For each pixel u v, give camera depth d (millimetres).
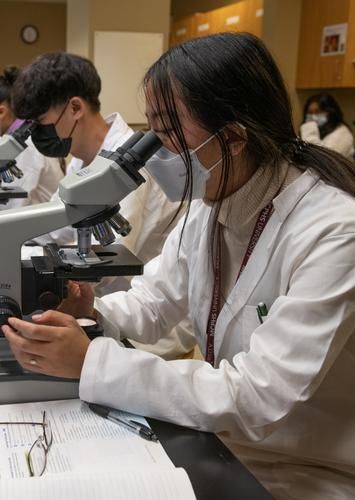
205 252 1181
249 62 971
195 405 920
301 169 1071
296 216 1031
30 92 1795
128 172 977
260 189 1057
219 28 6055
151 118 998
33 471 801
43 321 986
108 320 1276
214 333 1157
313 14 5184
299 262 980
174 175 1034
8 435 891
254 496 795
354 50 4766
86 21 4469
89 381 953
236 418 913
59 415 960
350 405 1071
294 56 5438
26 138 1902
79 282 1227
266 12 5316
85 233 1094
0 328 1048
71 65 1816
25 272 1080
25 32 8516
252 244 1089
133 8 4465
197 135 975
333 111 4910
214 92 948
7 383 994
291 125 1064
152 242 1921
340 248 933
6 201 2125
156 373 948
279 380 900
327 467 1107
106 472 777
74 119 1859
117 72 4488
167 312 1352
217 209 1090
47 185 2738
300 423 1080
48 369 974
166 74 961
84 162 1983
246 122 972
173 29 7129
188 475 820
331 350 909
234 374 935
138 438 905
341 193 1025
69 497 723
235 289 1100
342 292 913
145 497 735
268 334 935
